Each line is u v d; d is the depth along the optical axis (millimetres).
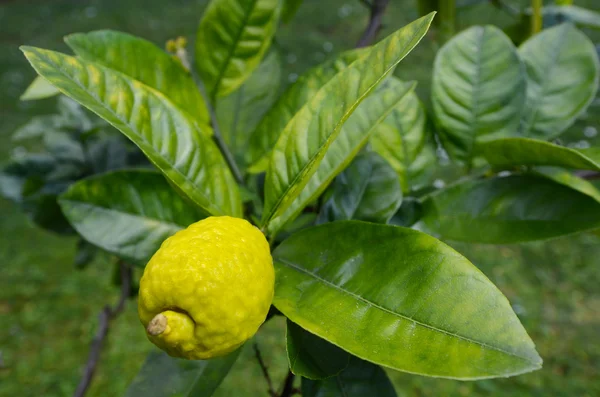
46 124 755
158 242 407
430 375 270
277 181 350
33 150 3100
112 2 5352
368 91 305
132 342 2166
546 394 1918
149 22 4824
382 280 312
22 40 4652
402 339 288
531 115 462
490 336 277
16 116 3562
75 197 412
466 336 281
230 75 442
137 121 359
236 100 504
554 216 401
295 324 327
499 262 2477
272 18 432
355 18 4445
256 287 293
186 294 279
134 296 809
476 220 412
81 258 776
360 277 319
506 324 277
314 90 451
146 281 287
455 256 304
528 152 390
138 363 2076
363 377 388
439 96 452
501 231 405
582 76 464
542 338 2123
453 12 654
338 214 396
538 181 411
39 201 703
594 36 3180
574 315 2223
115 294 2391
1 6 5371
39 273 2502
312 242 341
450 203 420
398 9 3135
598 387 1927
